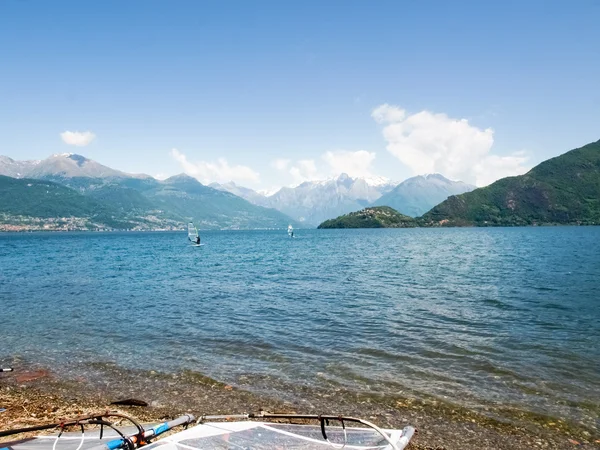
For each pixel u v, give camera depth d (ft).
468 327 62.64
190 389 40.91
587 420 33.35
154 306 83.92
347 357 49.11
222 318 71.31
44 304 87.45
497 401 36.78
